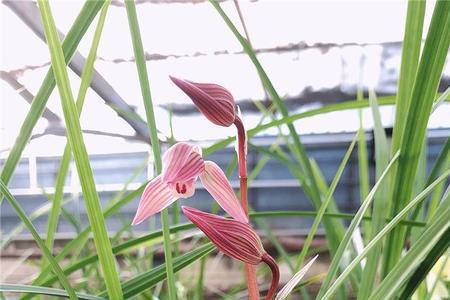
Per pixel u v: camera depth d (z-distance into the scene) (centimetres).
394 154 22
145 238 24
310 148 170
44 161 167
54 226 24
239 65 139
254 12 119
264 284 59
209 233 16
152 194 17
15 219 165
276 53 140
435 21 18
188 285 54
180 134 154
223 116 17
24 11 95
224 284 110
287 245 128
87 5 19
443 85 77
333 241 27
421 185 26
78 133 16
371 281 21
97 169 172
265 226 38
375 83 143
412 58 21
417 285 18
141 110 145
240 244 16
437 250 18
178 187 17
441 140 141
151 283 21
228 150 161
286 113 27
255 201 176
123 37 120
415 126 20
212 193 17
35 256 125
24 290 19
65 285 18
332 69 144
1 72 94
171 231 24
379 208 22
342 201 168
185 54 133
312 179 28
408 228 24
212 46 130
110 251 17
